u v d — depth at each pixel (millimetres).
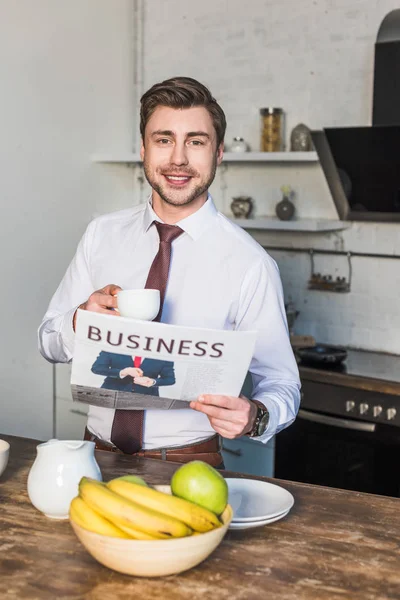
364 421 3098
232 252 2072
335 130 3154
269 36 3822
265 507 1547
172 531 1226
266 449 3441
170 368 1579
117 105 4238
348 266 3750
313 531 1478
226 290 2061
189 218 2061
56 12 3797
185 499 1309
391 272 3619
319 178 3770
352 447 3133
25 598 1209
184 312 2068
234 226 2133
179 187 1979
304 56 3725
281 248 3955
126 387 1641
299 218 3852
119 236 2197
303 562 1348
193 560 1230
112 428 2008
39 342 2168
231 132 4031
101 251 2213
